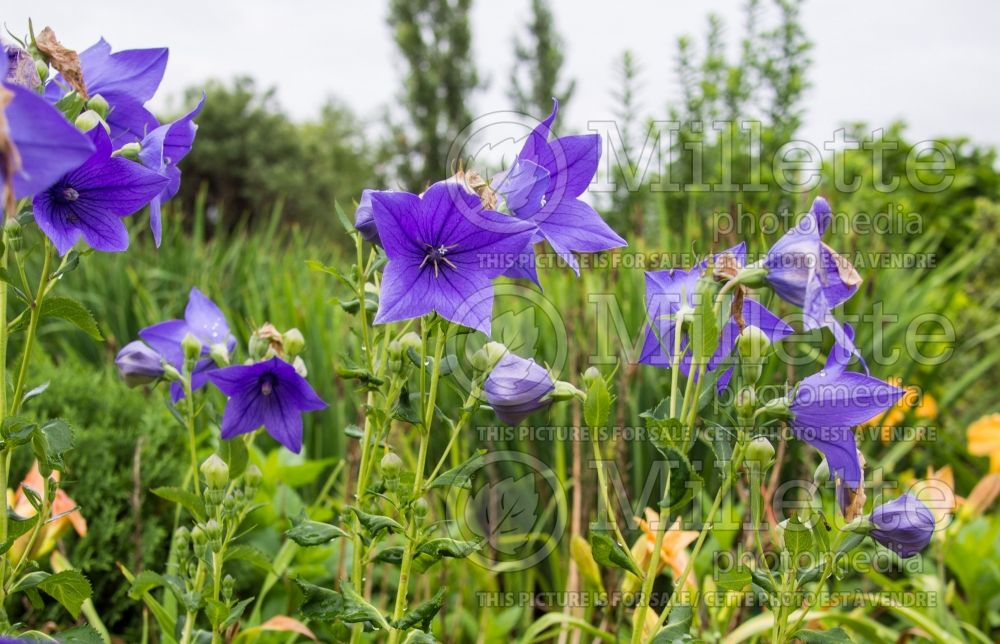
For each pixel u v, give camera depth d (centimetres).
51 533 73
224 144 854
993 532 87
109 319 165
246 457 60
